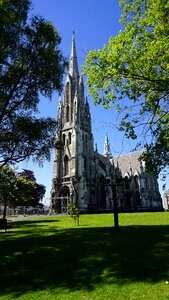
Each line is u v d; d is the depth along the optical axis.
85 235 22.02
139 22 18.62
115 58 18.38
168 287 9.13
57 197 78.94
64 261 13.52
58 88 27.52
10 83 24.61
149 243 16.81
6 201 50.28
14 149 25.20
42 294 9.30
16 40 24.80
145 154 19.17
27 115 26.80
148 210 89.94
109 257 13.70
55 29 27.72
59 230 27.94
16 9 24.66
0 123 24.97
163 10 16.89
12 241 21.64
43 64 26.02
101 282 10.06
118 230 24.20
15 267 13.07
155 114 18.52
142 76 18.02
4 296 9.34
